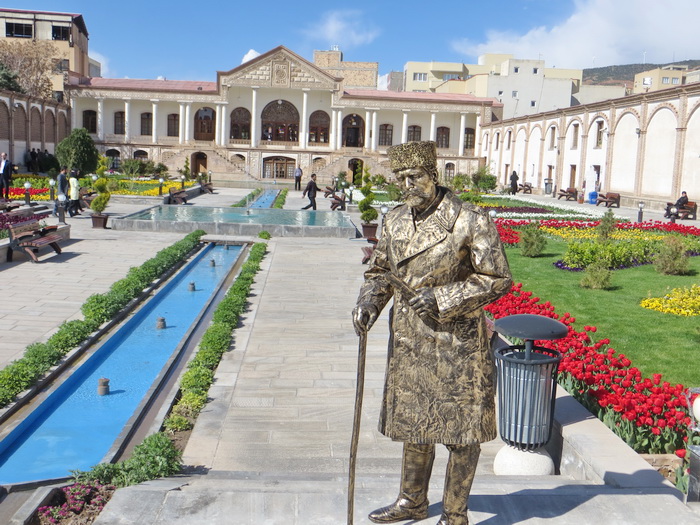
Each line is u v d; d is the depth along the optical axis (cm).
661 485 333
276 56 4919
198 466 432
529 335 381
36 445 499
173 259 1204
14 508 369
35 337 720
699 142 2555
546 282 1090
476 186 4131
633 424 425
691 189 2605
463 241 239
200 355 647
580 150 3578
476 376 243
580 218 2334
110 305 830
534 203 3147
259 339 735
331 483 330
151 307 936
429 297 230
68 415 554
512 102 5500
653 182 2884
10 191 2244
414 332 243
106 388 602
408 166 235
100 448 498
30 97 3809
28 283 988
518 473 402
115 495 279
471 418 243
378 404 553
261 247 1391
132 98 4828
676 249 1184
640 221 2142
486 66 7238
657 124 2853
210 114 5128
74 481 386
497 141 4869
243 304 880
